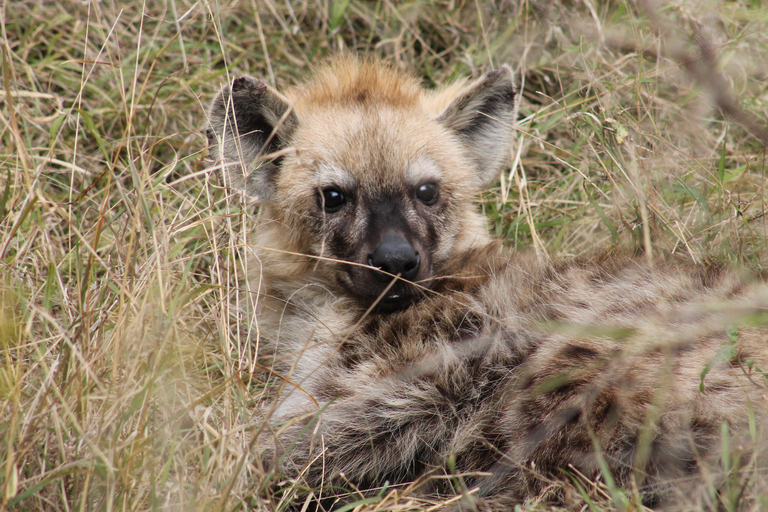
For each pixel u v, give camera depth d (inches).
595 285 266.2
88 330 237.1
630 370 237.1
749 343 231.8
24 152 242.7
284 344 306.7
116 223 317.1
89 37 422.0
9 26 426.3
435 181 307.9
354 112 310.3
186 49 430.9
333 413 263.4
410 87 339.6
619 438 235.3
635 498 209.0
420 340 268.1
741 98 347.9
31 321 227.8
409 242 283.1
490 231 392.5
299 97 331.6
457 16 468.1
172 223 266.4
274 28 468.4
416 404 261.3
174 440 216.5
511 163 407.5
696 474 224.2
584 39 381.1
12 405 226.5
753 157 337.7
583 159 378.9
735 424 225.1
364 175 295.1
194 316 292.4
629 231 320.5
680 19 349.7
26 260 293.3
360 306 298.0
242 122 314.7
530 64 431.8
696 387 230.4
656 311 247.0
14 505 202.4
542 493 235.9
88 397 223.0
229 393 247.3
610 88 352.8
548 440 243.1
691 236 311.6
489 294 273.1
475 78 433.4
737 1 378.3
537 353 252.7
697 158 352.2
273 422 263.4
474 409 259.1
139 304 240.7
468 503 233.3
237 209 318.7
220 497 212.4
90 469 203.2
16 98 357.1
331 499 261.7
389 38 469.4
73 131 399.5
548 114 382.3
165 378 234.7
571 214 374.0
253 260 319.3
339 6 448.5
